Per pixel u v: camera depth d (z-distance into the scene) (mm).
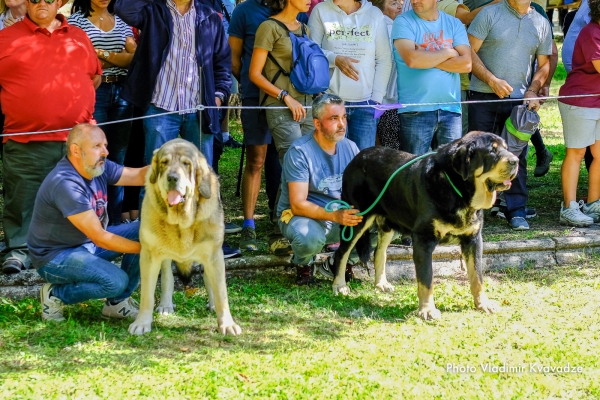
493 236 7141
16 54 5680
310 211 5918
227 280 6355
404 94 6797
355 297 6020
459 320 5426
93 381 4340
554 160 10766
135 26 6055
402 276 6594
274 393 4219
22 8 6617
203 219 4941
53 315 5293
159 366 4547
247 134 6770
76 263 5105
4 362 4582
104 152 5031
